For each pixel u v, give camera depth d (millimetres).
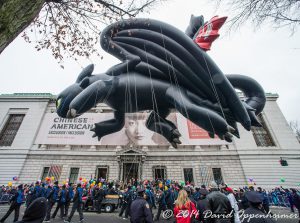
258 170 23047
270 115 27188
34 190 10367
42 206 2135
